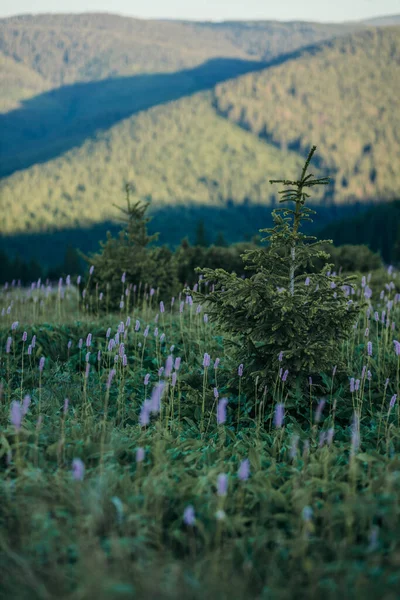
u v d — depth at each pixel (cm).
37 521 356
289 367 584
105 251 1273
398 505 369
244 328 608
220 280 621
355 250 1719
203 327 912
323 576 323
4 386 697
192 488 411
